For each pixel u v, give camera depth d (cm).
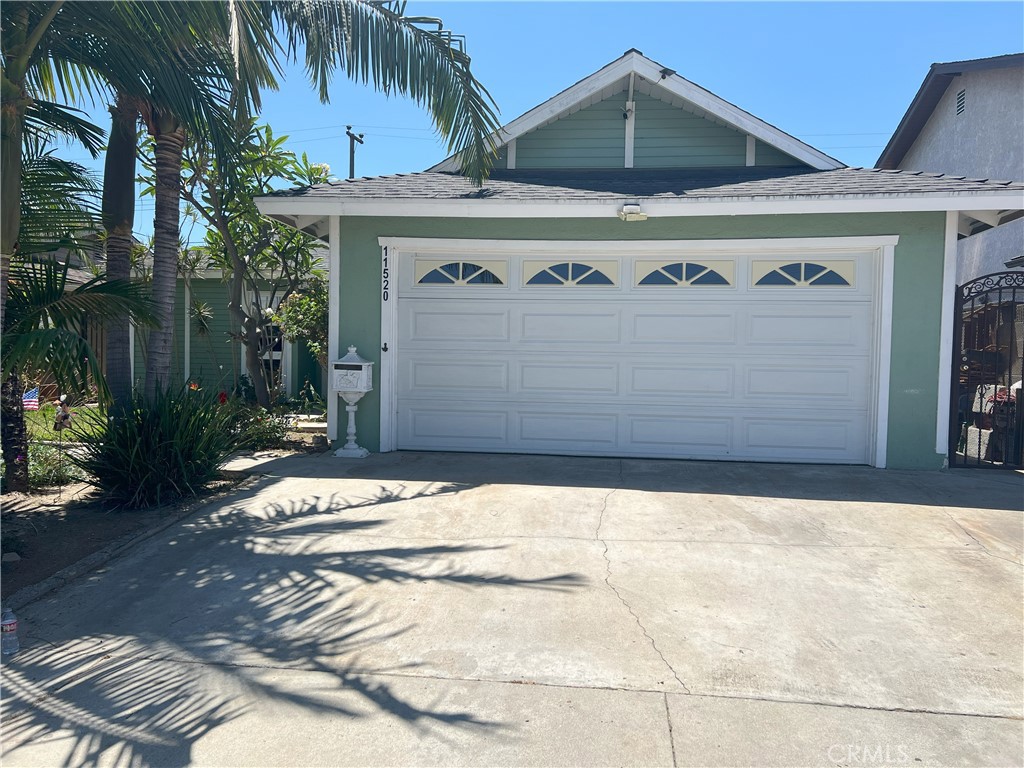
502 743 294
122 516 604
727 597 432
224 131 746
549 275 851
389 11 747
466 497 643
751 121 915
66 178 584
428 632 390
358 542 529
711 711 316
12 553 510
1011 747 291
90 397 631
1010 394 810
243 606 426
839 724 307
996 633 387
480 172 809
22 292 577
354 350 841
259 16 643
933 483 702
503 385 862
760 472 754
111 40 618
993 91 1254
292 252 1191
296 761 284
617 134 971
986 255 1317
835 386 807
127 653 372
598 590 441
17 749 292
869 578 461
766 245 801
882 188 748
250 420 948
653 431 838
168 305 768
